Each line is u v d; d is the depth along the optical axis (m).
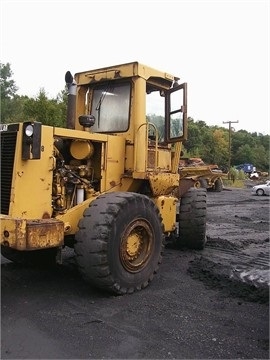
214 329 3.72
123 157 5.53
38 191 4.50
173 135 6.14
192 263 6.09
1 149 4.48
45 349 3.26
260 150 79.38
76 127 6.02
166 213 5.96
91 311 4.07
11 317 3.87
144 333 3.60
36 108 17.64
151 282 5.10
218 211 14.77
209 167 23.84
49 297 4.43
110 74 5.67
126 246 4.60
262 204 18.25
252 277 5.44
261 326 3.82
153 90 6.12
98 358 3.15
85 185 5.12
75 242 4.46
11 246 3.99
